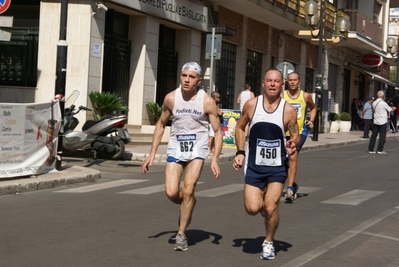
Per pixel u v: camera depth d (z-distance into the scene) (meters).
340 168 17.95
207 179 14.98
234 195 12.41
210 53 20.84
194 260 7.38
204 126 7.90
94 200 11.59
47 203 11.23
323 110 37.62
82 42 20.81
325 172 16.86
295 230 9.16
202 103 7.79
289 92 12.18
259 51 33.16
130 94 24.03
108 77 22.95
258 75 33.66
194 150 7.80
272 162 7.28
